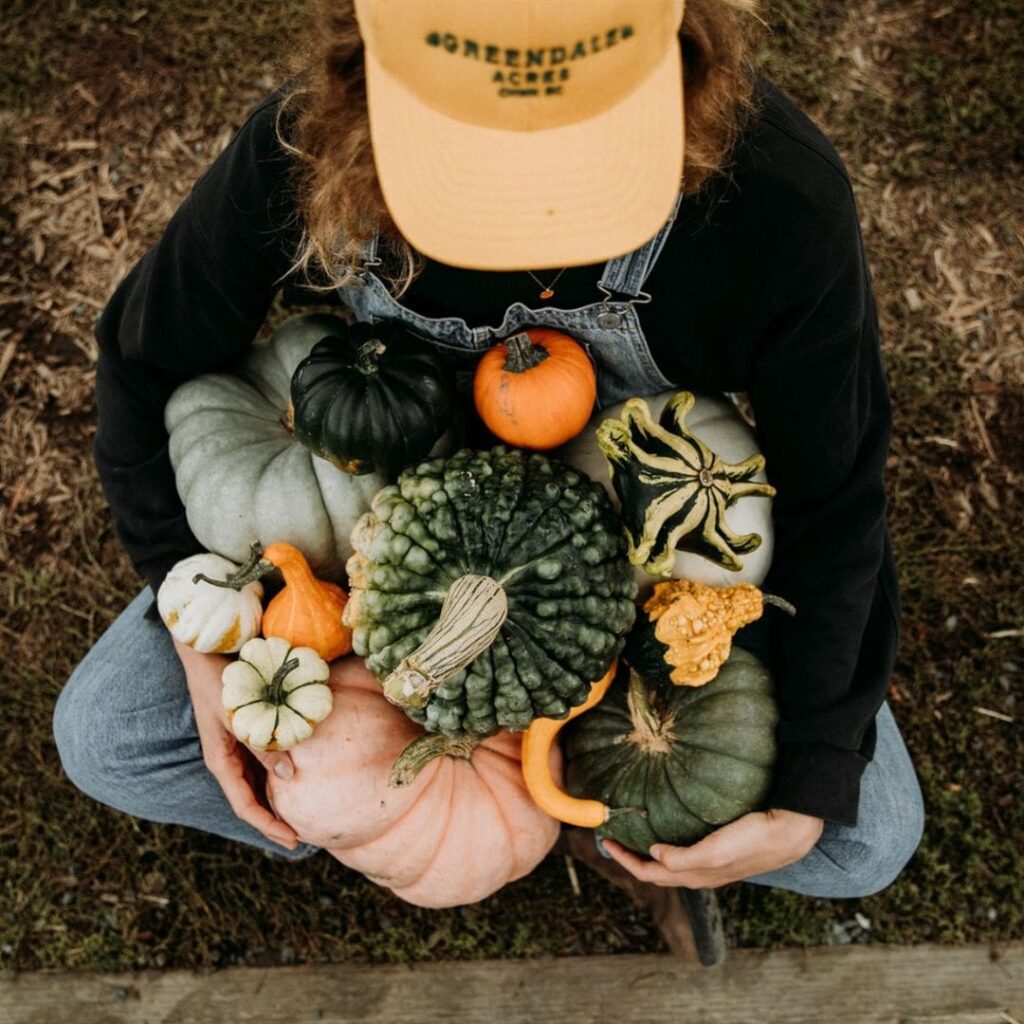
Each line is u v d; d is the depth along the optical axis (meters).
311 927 2.52
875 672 1.83
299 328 1.98
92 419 2.79
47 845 2.59
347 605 1.61
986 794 2.60
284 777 1.70
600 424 1.65
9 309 2.85
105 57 2.94
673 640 1.65
